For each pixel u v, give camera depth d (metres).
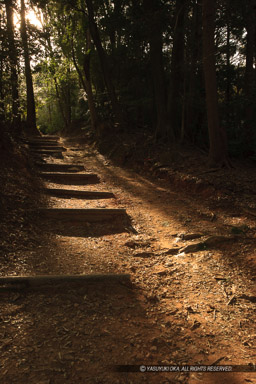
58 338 2.53
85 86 17.27
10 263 3.69
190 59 11.73
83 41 18.28
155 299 3.32
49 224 5.31
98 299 3.21
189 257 4.34
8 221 4.71
